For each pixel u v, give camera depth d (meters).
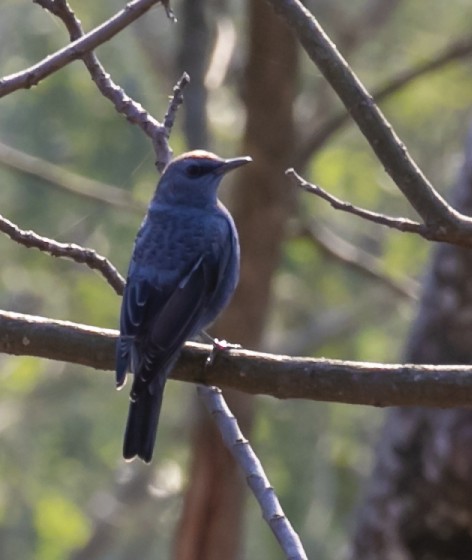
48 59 6.63
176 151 16.30
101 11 18.67
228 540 12.90
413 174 6.07
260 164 12.88
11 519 20.89
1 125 19.22
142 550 24.14
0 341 6.75
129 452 6.41
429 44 19.42
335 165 17.53
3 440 21.09
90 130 18.58
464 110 19.91
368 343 19.67
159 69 18.41
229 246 7.86
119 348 6.56
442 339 10.46
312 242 15.09
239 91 13.67
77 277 19.86
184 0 13.77
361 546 10.98
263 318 13.20
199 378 6.58
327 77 6.21
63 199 19.11
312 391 6.32
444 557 10.55
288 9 6.24
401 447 10.66
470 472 10.28
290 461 19.02
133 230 18.86
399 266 16.56
